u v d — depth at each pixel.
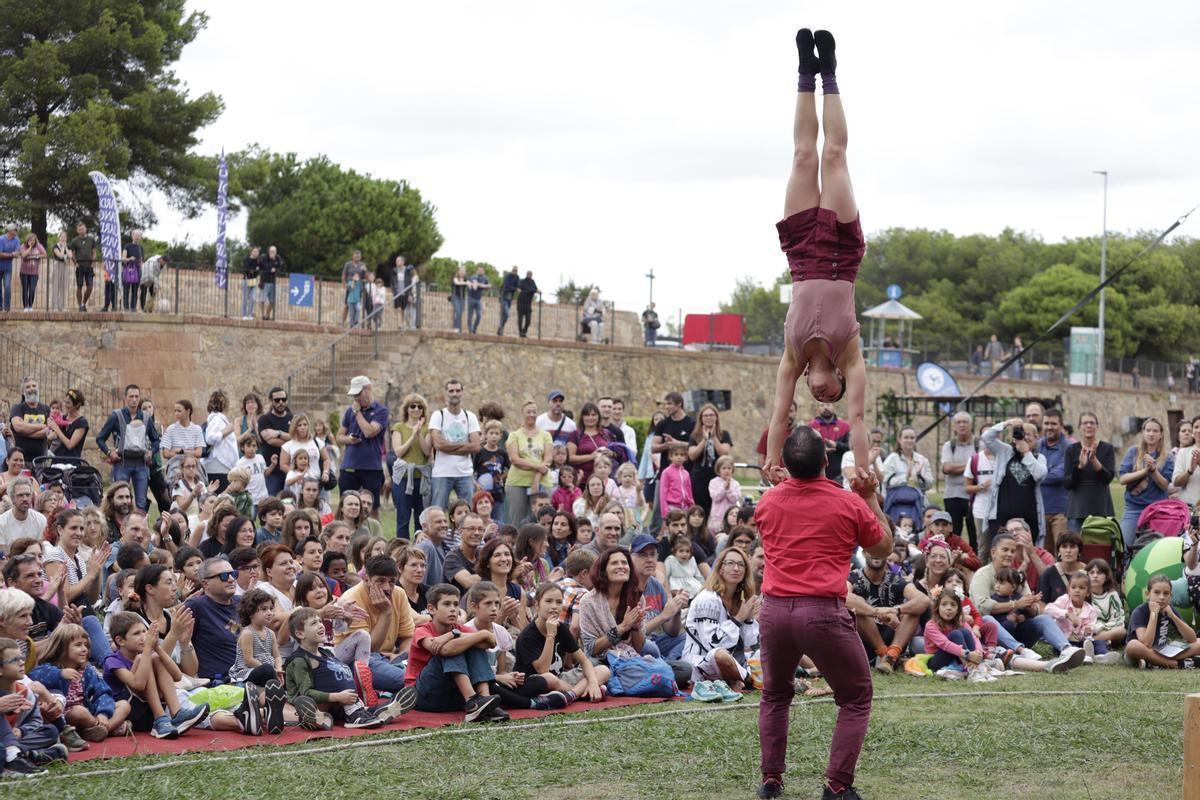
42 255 25.31
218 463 16.42
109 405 24.75
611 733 8.65
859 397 6.92
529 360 30.95
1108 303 69.94
